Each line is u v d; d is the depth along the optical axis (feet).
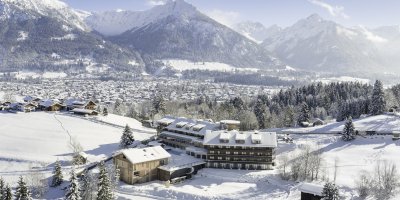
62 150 530.27
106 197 352.28
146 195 392.47
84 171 426.51
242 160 467.11
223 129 526.16
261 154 464.65
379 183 381.19
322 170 438.81
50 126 641.40
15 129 613.93
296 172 422.82
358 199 368.48
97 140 584.40
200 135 519.19
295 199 375.25
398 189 382.63
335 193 319.88
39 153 514.68
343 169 451.12
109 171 414.41
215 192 393.50
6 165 479.41
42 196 395.34
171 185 414.21
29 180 414.62
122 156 429.79
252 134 480.23
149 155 435.53
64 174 444.55
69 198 359.05
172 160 460.14
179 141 535.19
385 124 616.39
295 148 532.32
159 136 565.53
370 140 544.62
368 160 475.72
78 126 655.76
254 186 410.72
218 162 469.98
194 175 449.48
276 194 389.39
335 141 559.38
